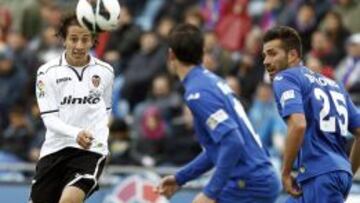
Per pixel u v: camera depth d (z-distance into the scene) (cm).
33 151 3938
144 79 4297
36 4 4919
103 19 2342
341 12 4294
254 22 4572
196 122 2166
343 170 2297
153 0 5222
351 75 3875
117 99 4347
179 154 3781
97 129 2392
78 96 2383
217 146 2147
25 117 4100
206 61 4031
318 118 2298
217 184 2111
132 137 3894
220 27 4372
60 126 2341
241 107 2181
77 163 2384
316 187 2288
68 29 2367
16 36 4656
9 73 4372
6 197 3447
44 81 2383
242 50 4309
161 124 3841
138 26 4553
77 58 2381
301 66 2323
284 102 2247
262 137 3769
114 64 4444
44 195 2427
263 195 2172
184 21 4572
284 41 2306
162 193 2317
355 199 3206
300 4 4288
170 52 2183
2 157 3897
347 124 2353
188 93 2145
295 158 2228
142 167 3553
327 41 4034
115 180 3431
